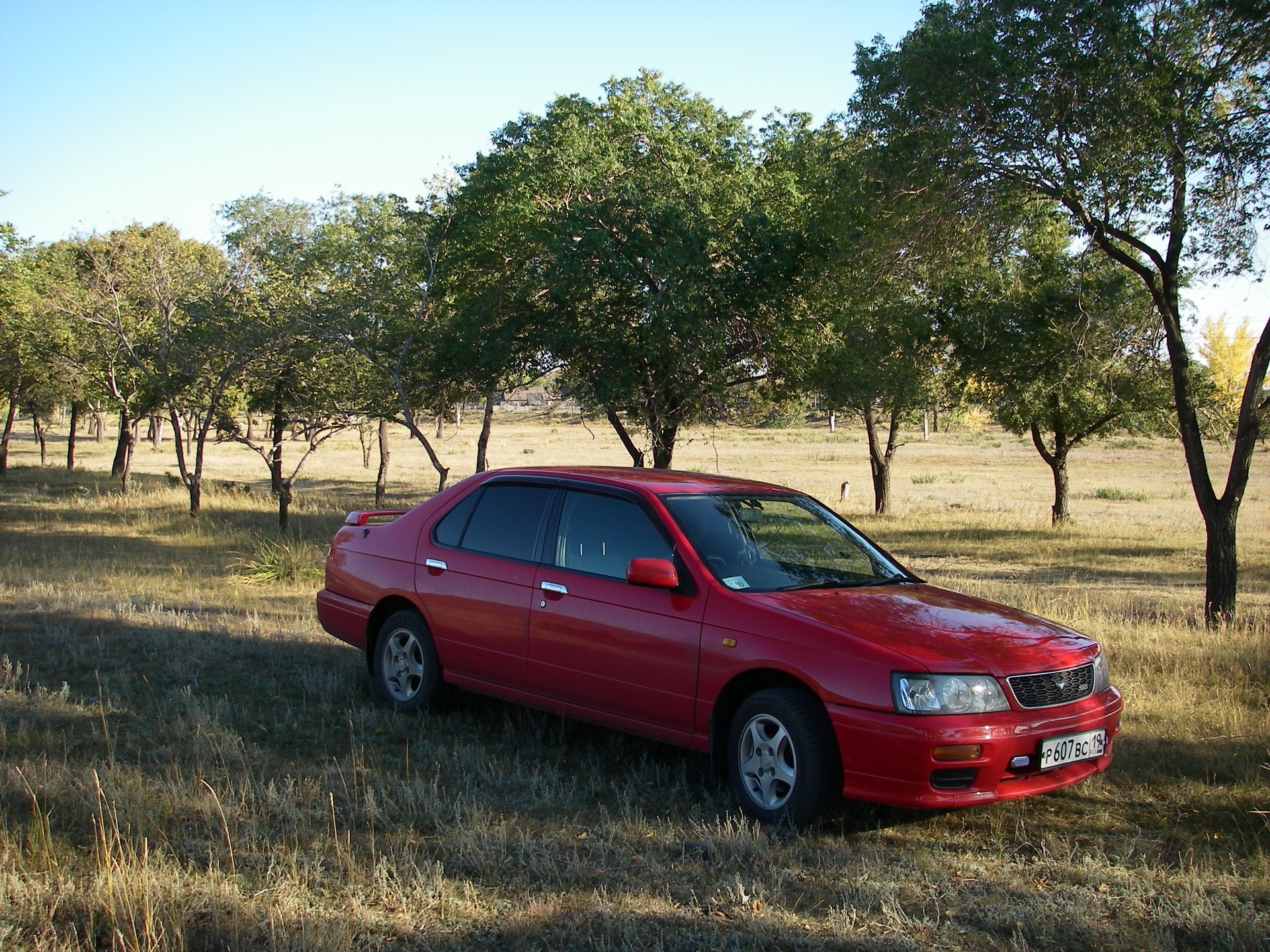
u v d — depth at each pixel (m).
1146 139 10.59
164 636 8.45
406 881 3.81
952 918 3.66
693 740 4.93
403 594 6.39
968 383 21.59
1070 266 17.30
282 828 4.31
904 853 4.28
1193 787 5.15
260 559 13.07
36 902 3.47
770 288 16.11
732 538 5.37
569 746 5.77
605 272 15.46
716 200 16.36
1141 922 3.65
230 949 3.27
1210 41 10.83
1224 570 10.42
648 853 4.12
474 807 4.58
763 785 4.62
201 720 5.88
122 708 6.23
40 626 8.88
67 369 25.95
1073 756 4.55
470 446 72.69
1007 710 4.38
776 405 19.70
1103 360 16.05
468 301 17.27
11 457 55.34
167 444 74.50
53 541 16.61
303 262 18.02
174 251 20.17
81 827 4.27
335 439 84.25
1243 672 7.56
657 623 5.05
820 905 3.74
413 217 17.25
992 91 11.05
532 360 17.14
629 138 16.80
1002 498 36.69
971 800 4.26
